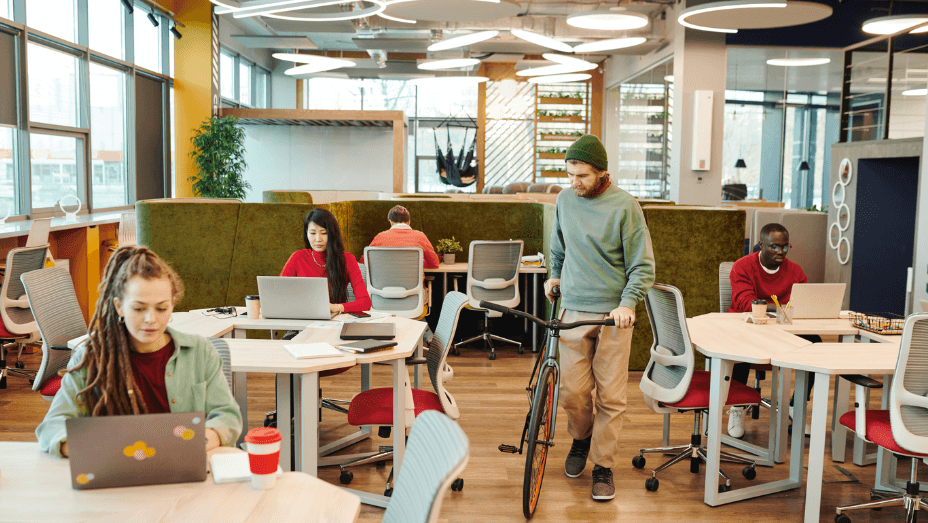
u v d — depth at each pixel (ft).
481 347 20.18
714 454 9.59
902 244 25.66
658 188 37.65
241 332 10.76
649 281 9.32
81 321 10.77
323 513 4.42
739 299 12.66
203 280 17.03
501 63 51.24
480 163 51.72
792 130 40.45
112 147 31.17
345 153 44.45
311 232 11.60
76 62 27.71
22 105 23.57
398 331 10.16
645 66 40.04
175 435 4.78
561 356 10.05
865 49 28.30
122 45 32.19
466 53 41.93
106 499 4.55
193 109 37.17
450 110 51.90
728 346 9.77
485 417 13.46
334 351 8.73
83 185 28.22
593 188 9.51
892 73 27.22
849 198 25.95
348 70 45.60
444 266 19.66
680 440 12.28
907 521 8.78
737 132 40.19
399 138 38.65
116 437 4.69
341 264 11.73
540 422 8.87
